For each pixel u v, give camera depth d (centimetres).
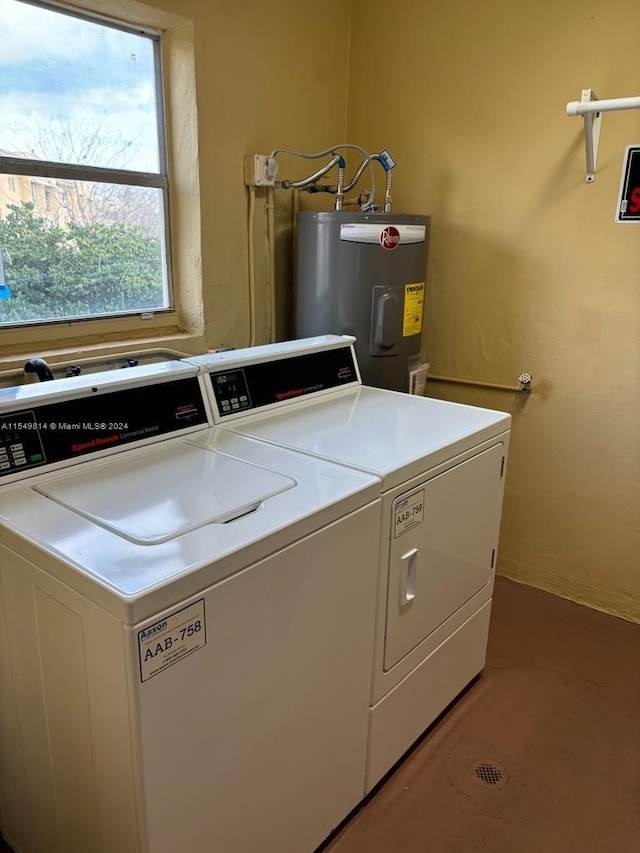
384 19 252
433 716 189
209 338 232
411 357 240
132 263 218
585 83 215
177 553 106
